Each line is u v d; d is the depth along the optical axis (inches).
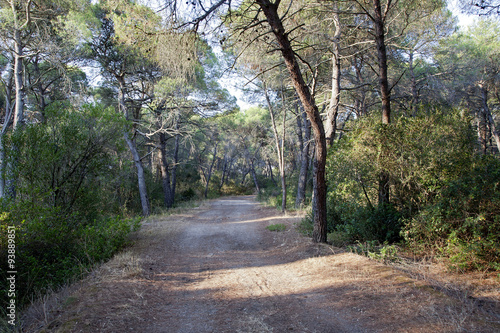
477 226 203.5
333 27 424.2
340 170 295.4
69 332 130.6
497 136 713.0
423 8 376.5
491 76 669.9
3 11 432.8
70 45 500.7
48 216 248.8
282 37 243.9
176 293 197.9
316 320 145.5
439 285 169.5
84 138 319.6
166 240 371.9
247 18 283.7
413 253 245.6
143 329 142.6
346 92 536.1
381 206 292.8
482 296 156.6
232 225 522.9
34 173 291.1
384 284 177.2
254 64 408.2
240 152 1694.1
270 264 266.8
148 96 679.7
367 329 131.0
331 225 356.5
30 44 479.5
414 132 272.5
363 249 256.1
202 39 248.5
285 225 456.4
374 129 279.1
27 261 222.8
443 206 227.8
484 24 692.1
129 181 753.0
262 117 1220.5
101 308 157.2
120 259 261.9
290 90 619.2
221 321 151.8
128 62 605.9
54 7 502.9
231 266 266.5
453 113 288.4
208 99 752.3
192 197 1174.3
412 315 136.8
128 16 240.7
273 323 145.6
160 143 854.5
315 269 229.1
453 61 613.0
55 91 663.1
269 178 2005.4
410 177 257.0
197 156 1507.1
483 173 214.2
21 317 163.8
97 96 724.7
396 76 565.0
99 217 361.4
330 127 403.9
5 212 227.1
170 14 226.5
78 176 332.2
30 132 295.3
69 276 224.4
